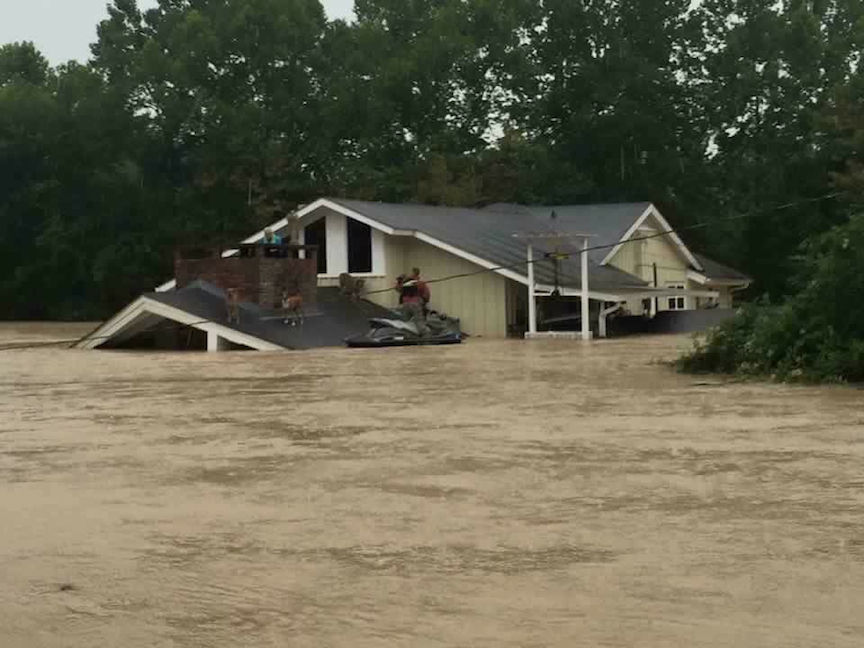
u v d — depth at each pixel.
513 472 9.21
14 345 34.31
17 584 6.27
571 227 44.41
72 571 6.50
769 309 19.27
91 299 67.50
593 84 67.88
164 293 31.70
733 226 64.31
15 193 67.69
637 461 9.65
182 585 6.18
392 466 9.59
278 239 33.59
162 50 74.00
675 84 67.88
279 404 14.85
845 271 17.66
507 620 5.49
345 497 8.34
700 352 19.23
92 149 67.50
